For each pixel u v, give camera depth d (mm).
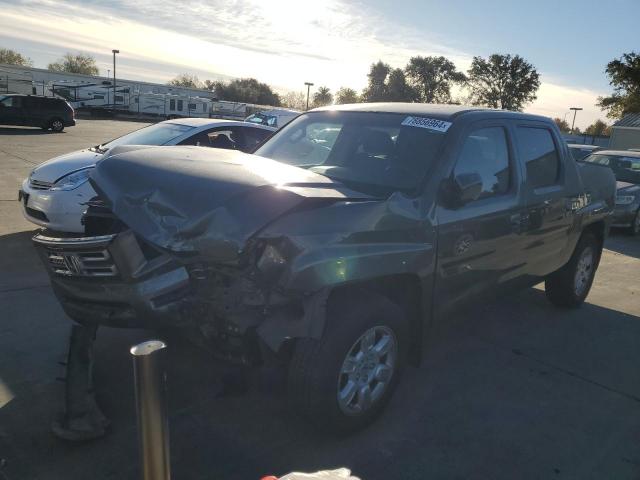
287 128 4449
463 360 4309
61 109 28078
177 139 7332
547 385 3961
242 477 2766
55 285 3250
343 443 3098
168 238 2723
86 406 3102
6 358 3859
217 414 3314
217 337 2963
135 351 1744
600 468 3008
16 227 7715
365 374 3113
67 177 6422
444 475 2875
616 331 5156
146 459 1816
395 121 3859
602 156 12773
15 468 2738
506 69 71188
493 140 3979
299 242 2652
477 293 3893
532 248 4430
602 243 5828
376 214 2977
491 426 3365
